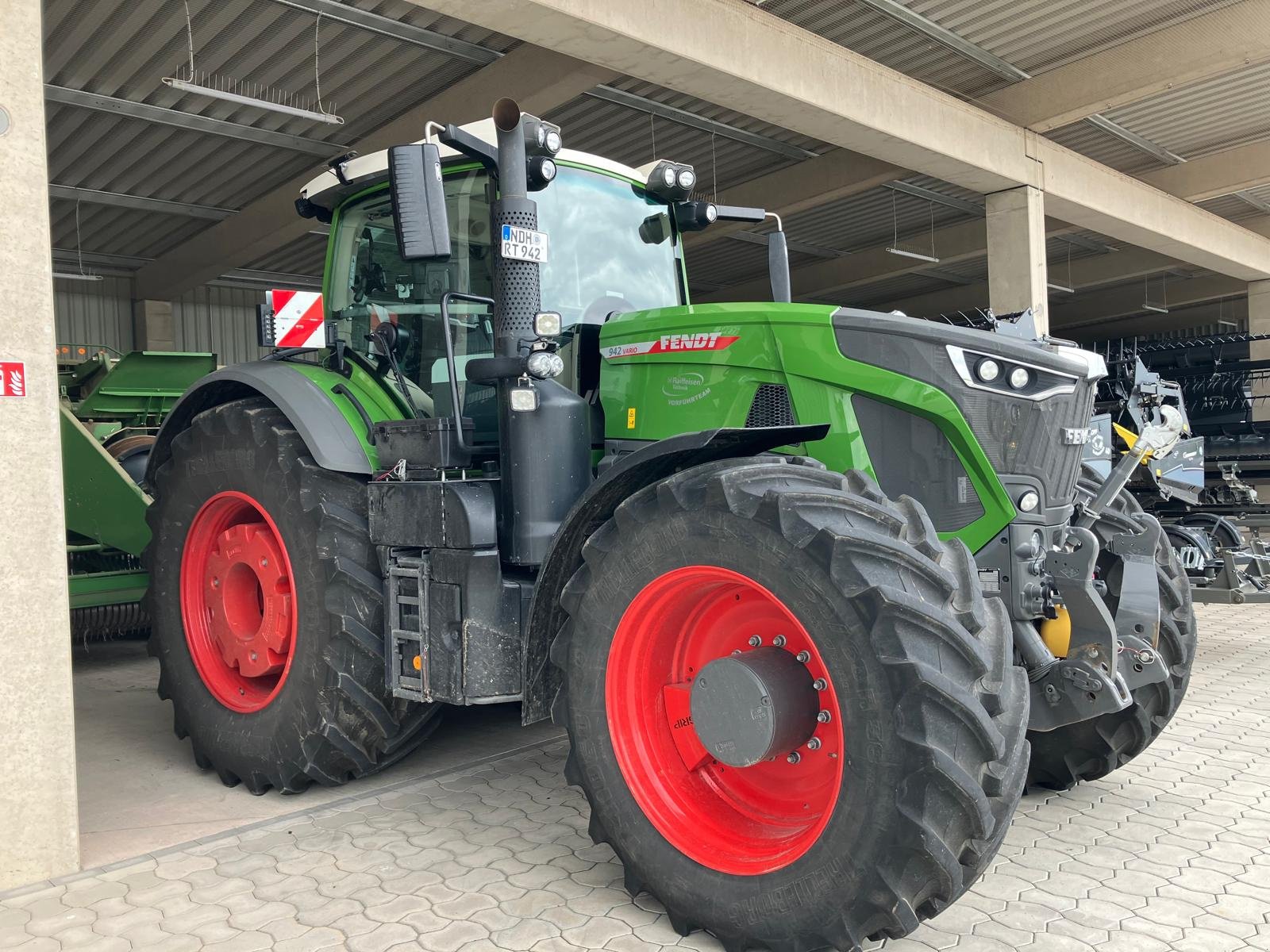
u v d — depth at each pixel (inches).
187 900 105.3
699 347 119.3
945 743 81.7
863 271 744.3
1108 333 1034.7
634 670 102.1
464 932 96.9
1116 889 104.3
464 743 165.0
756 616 100.1
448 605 114.8
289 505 132.7
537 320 108.8
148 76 393.1
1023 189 466.9
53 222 571.8
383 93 417.7
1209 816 125.4
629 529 100.5
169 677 151.3
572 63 369.4
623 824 100.0
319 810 132.7
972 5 358.6
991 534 106.6
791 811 98.8
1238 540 260.8
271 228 545.0
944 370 105.3
